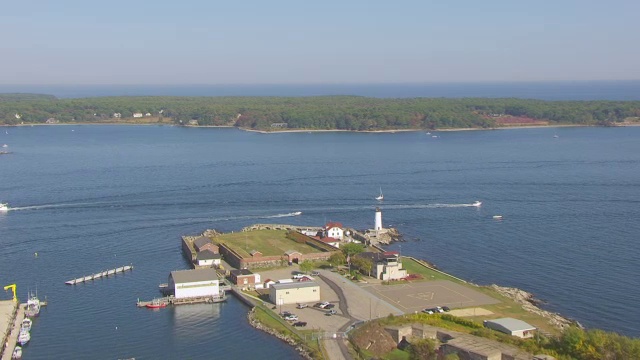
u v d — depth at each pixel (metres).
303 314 113.38
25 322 110.06
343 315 112.56
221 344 103.38
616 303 121.62
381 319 106.25
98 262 147.12
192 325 111.38
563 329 101.25
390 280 133.00
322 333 104.44
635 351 87.12
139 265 145.25
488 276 138.62
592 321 113.50
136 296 125.62
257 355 99.19
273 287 119.94
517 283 133.75
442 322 104.94
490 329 101.69
